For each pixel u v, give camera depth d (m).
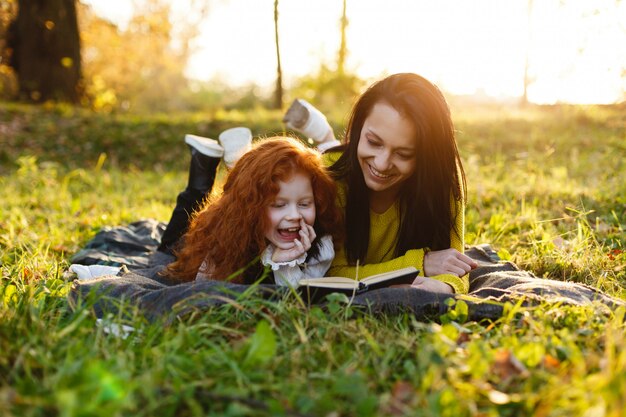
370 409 1.51
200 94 26.61
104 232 3.89
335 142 3.64
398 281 2.41
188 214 3.43
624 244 3.69
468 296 2.34
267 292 2.29
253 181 2.53
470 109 14.32
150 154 10.06
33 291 2.51
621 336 1.98
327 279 2.41
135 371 1.77
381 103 2.54
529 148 8.80
